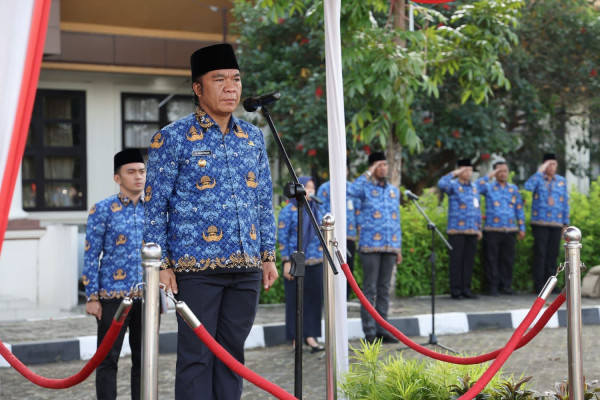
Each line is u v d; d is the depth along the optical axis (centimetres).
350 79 1128
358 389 557
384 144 1145
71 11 1555
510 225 1372
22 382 804
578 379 467
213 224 482
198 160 484
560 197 1401
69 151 1639
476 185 1351
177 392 484
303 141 1503
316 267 927
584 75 1638
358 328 1035
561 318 1133
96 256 614
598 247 1427
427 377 547
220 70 486
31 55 421
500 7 1173
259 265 500
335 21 635
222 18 1667
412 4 1209
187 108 1742
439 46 1188
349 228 985
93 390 769
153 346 395
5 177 420
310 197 934
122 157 626
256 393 750
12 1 422
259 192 511
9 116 420
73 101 1642
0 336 987
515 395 513
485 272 1376
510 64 1586
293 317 944
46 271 1267
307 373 832
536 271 1402
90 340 932
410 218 1348
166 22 1633
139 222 627
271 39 1602
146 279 395
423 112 1619
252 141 505
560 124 1773
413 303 1253
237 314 493
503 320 1116
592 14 1633
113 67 1591
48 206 1625
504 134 1580
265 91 1536
